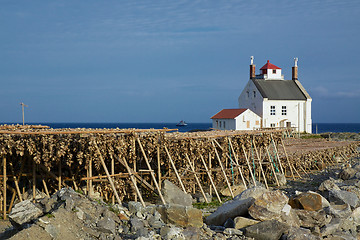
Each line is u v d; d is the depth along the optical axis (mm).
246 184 25375
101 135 16438
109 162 19328
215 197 22328
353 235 15289
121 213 14047
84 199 13656
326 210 15414
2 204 16531
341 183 22453
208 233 13461
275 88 63219
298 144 41375
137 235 12344
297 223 14438
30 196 16750
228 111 61844
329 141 46250
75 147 16672
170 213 14125
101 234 12195
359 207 16953
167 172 21531
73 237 11609
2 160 16688
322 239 13805
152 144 18922
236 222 14148
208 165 24859
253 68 64500
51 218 11695
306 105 62875
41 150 16312
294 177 30688
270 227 13258
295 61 66125
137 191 17234
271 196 14406
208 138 22094
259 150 29312
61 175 18016
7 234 12031
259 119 59375
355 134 65438
